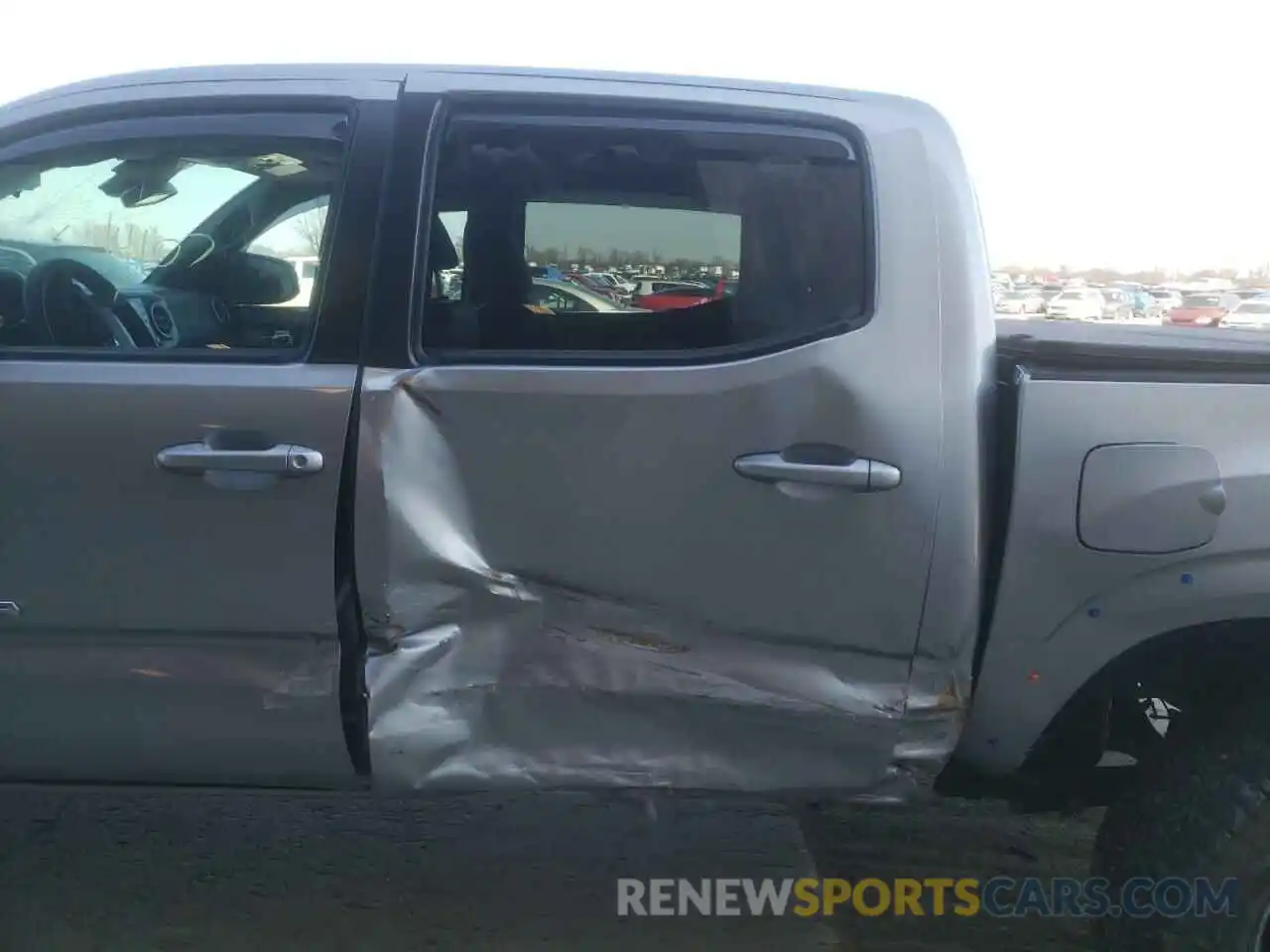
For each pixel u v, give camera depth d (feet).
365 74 8.42
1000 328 13.10
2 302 8.46
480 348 7.98
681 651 7.86
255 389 7.67
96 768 8.08
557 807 12.61
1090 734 8.81
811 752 7.98
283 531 7.64
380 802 12.65
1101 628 7.70
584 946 9.93
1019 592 7.70
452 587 7.75
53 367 7.79
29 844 11.53
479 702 7.87
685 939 10.07
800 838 12.03
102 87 8.38
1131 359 7.67
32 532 7.73
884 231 7.92
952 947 10.04
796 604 7.74
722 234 8.14
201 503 7.63
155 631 7.79
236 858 11.34
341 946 9.84
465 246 8.26
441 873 11.14
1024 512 7.60
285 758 8.00
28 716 7.91
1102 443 7.53
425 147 8.05
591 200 8.29
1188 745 8.02
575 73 8.41
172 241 8.84
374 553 7.63
